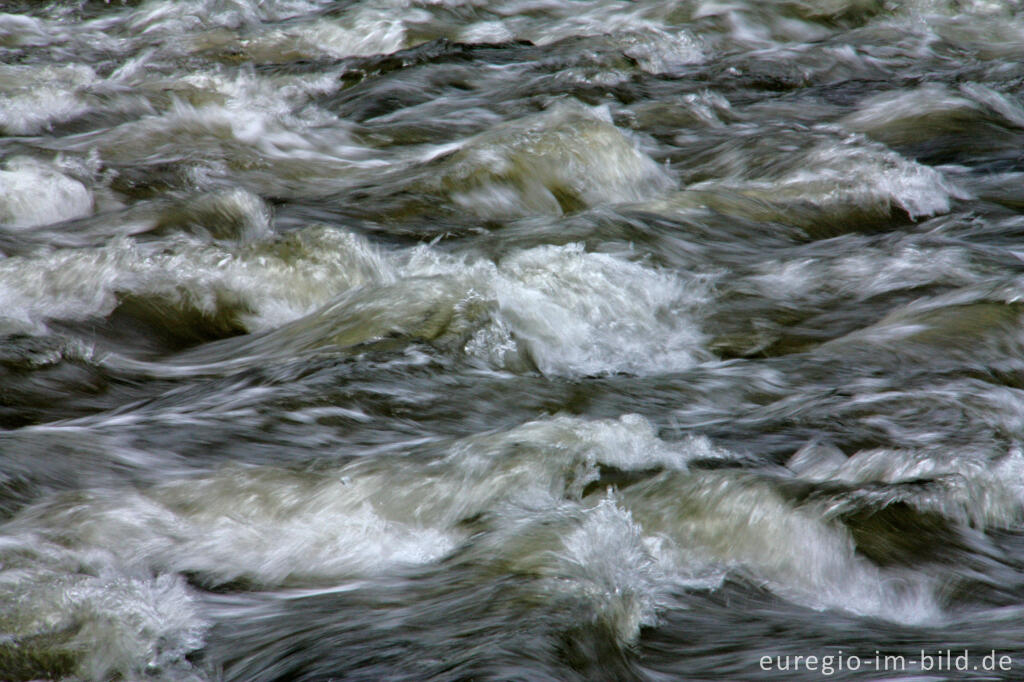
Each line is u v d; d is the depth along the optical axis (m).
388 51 75.50
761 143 46.03
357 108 57.78
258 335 28.27
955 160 46.75
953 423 22.94
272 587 16.52
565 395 24.31
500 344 26.55
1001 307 28.44
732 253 35.56
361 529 17.84
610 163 41.97
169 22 79.69
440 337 26.39
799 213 39.00
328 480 19.00
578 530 17.16
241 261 30.38
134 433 21.58
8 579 15.20
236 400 23.05
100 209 38.88
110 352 27.20
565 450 20.00
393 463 19.50
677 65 66.88
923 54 69.69
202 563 16.89
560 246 32.31
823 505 18.48
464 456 19.64
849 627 15.95
